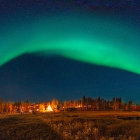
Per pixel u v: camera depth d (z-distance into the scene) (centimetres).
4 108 14038
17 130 3069
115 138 2127
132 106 13438
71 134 2325
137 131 2491
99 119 4412
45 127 3303
